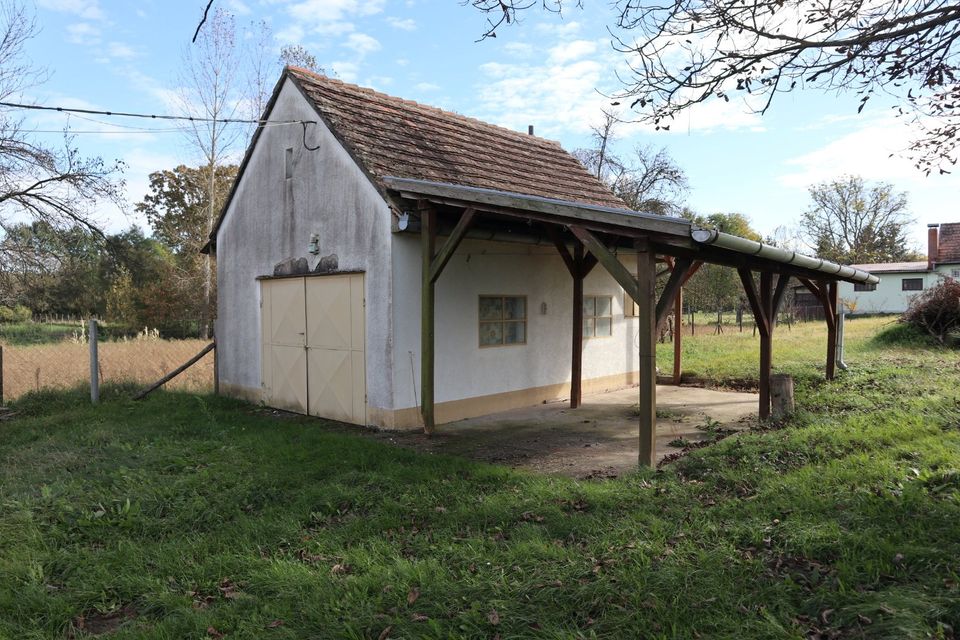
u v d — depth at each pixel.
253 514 5.45
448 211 8.67
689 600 3.48
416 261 9.02
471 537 4.64
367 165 8.82
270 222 10.82
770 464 6.02
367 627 3.46
